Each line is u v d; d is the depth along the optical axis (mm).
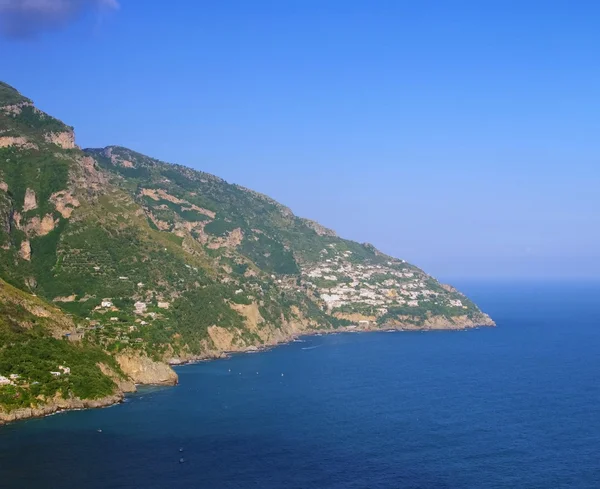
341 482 151375
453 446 179500
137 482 148750
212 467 159750
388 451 174375
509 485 151000
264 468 159875
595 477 156500
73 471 153875
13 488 143125
